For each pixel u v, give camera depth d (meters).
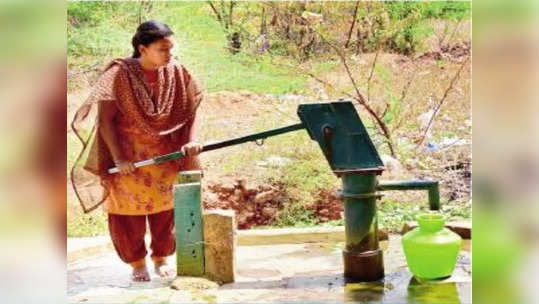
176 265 3.69
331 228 4.69
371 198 3.50
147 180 3.64
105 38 7.30
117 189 3.63
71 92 6.77
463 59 7.21
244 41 7.68
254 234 4.59
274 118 6.70
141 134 3.63
